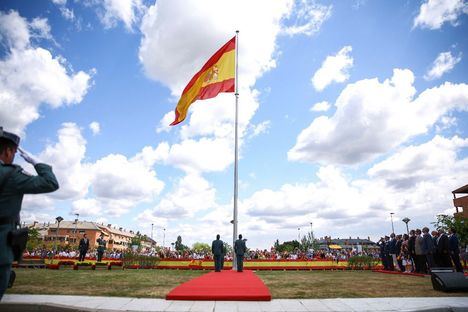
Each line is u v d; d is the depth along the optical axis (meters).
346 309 6.24
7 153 3.16
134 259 23.19
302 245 90.25
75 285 9.73
